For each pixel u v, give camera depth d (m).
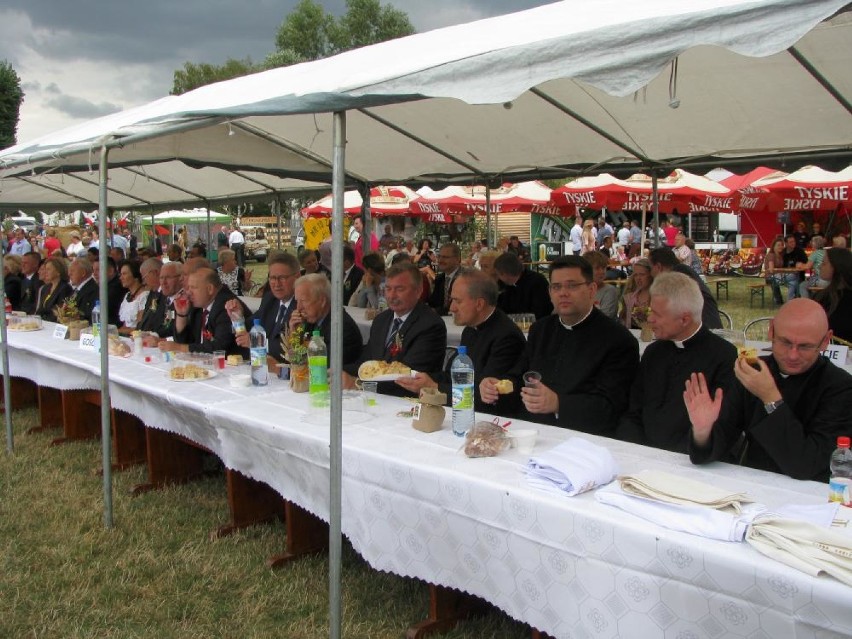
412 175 8.78
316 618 3.09
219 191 12.03
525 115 5.86
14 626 3.06
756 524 1.80
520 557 2.20
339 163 2.49
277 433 3.15
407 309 4.14
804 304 2.30
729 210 12.29
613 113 5.38
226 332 4.93
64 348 5.63
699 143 5.92
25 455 5.43
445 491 2.40
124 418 5.08
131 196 12.93
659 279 2.98
